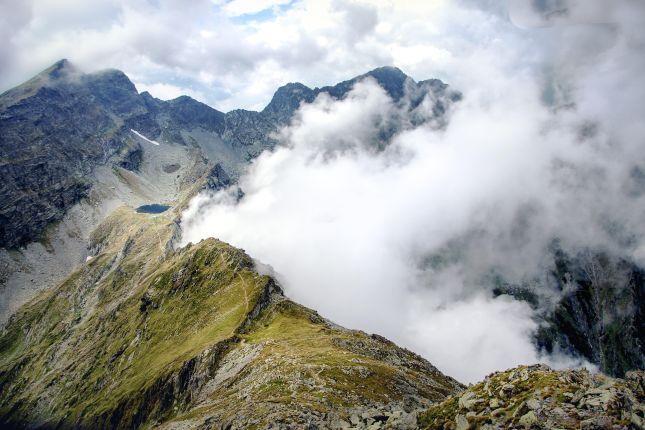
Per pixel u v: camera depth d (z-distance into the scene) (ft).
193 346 619.26
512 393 113.60
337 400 278.46
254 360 424.05
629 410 93.81
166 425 323.98
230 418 239.91
